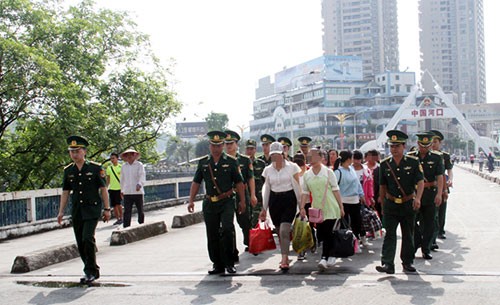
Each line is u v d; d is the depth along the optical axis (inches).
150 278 311.3
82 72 957.8
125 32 1061.8
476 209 700.0
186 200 991.0
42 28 896.3
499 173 1749.5
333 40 6924.2
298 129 4825.3
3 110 853.8
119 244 461.7
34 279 319.3
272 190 335.0
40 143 900.6
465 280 281.4
